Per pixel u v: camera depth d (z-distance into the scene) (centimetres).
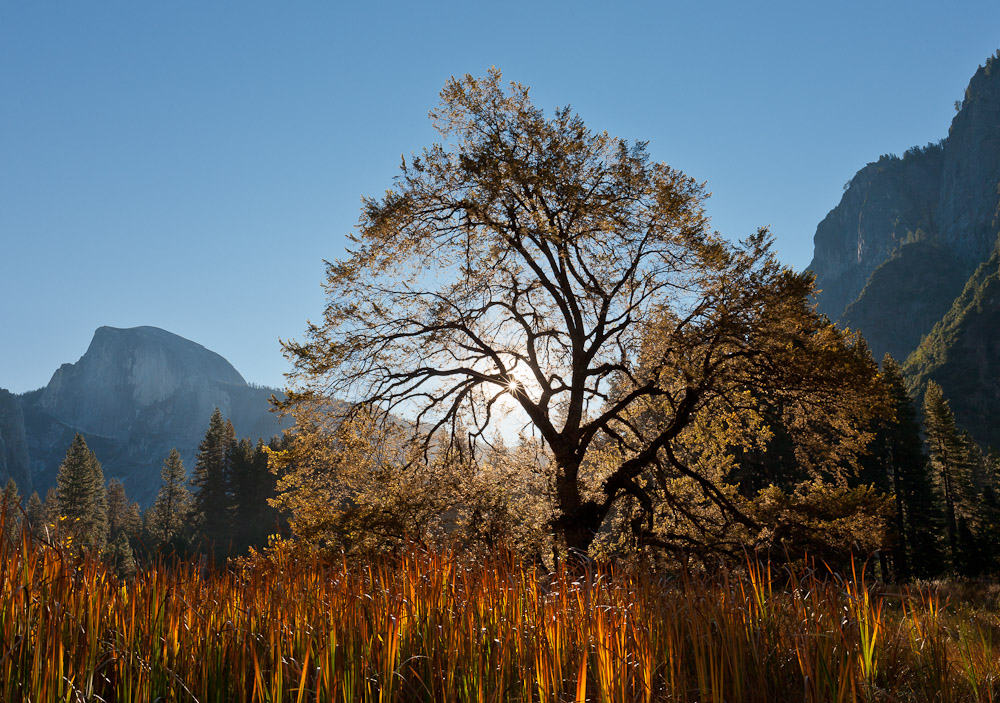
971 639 428
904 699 344
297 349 1418
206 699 305
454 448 1498
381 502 1310
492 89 1625
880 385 1367
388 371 1538
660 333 1374
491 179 1409
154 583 353
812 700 315
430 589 396
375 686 324
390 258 1584
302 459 1467
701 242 1423
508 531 1062
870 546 1291
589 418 1708
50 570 351
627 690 328
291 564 441
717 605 385
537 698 349
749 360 1383
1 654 295
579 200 1429
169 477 6856
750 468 2417
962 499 5109
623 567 457
